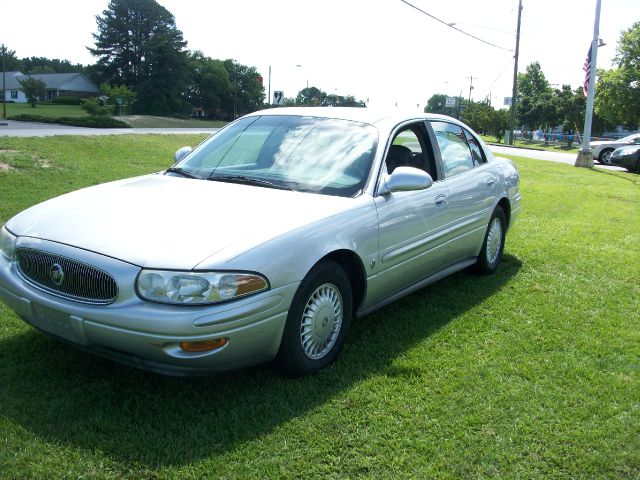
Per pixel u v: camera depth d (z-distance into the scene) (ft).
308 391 10.77
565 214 30.86
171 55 284.61
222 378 11.12
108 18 291.17
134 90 284.20
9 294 10.66
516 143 188.75
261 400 10.40
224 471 8.48
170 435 9.20
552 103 231.50
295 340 10.77
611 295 17.06
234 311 9.46
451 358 12.41
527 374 11.82
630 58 156.66
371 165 13.11
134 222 10.48
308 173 12.99
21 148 38.96
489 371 11.85
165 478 8.27
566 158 90.43
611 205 34.76
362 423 9.84
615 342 13.62
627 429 10.02
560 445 9.49
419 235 14.06
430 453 9.13
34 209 11.93
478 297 16.52
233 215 10.78
